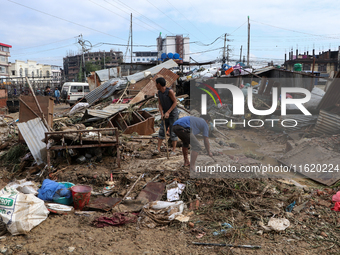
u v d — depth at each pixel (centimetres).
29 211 363
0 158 659
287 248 317
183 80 2027
